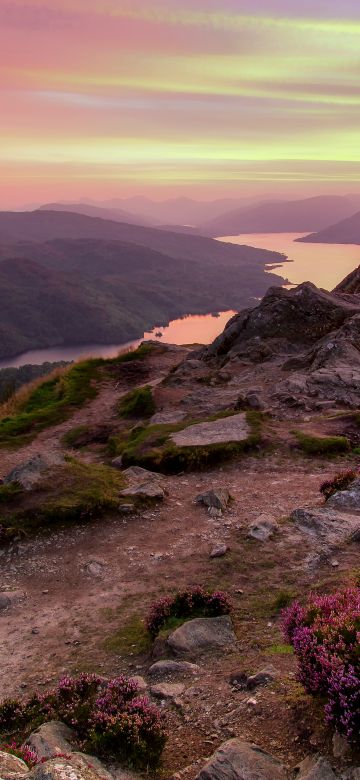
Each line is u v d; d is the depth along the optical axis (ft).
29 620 37.86
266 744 20.99
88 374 126.41
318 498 50.49
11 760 18.63
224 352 113.09
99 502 51.96
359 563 37.24
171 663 29.25
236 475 58.95
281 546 41.88
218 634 31.63
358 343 93.30
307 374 87.35
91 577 42.32
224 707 24.52
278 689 24.36
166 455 63.52
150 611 35.01
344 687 19.54
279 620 32.48
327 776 17.79
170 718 24.80
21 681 31.40
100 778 18.81
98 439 86.33
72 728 24.75
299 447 62.59
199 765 20.74
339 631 21.93
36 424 99.66
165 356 139.13
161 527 48.73
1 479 69.97
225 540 44.68
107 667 31.53
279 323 109.50
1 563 46.11
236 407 78.33
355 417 68.33
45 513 50.75
